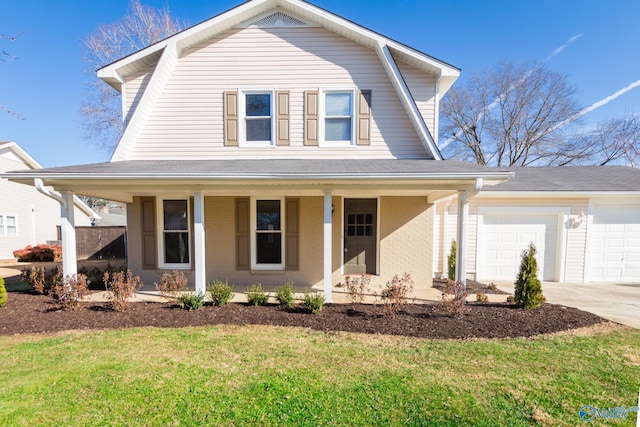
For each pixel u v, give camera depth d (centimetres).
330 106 816
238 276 859
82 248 1691
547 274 985
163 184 620
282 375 352
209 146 809
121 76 830
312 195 837
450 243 993
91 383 333
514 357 399
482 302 664
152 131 803
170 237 877
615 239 965
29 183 621
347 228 866
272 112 811
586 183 1002
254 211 855
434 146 765
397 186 629
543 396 311
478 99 2409
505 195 955
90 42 1792
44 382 335
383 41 768
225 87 809
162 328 507
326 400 303
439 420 274
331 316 560
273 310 593
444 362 386
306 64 809
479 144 2473
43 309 597
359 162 735
